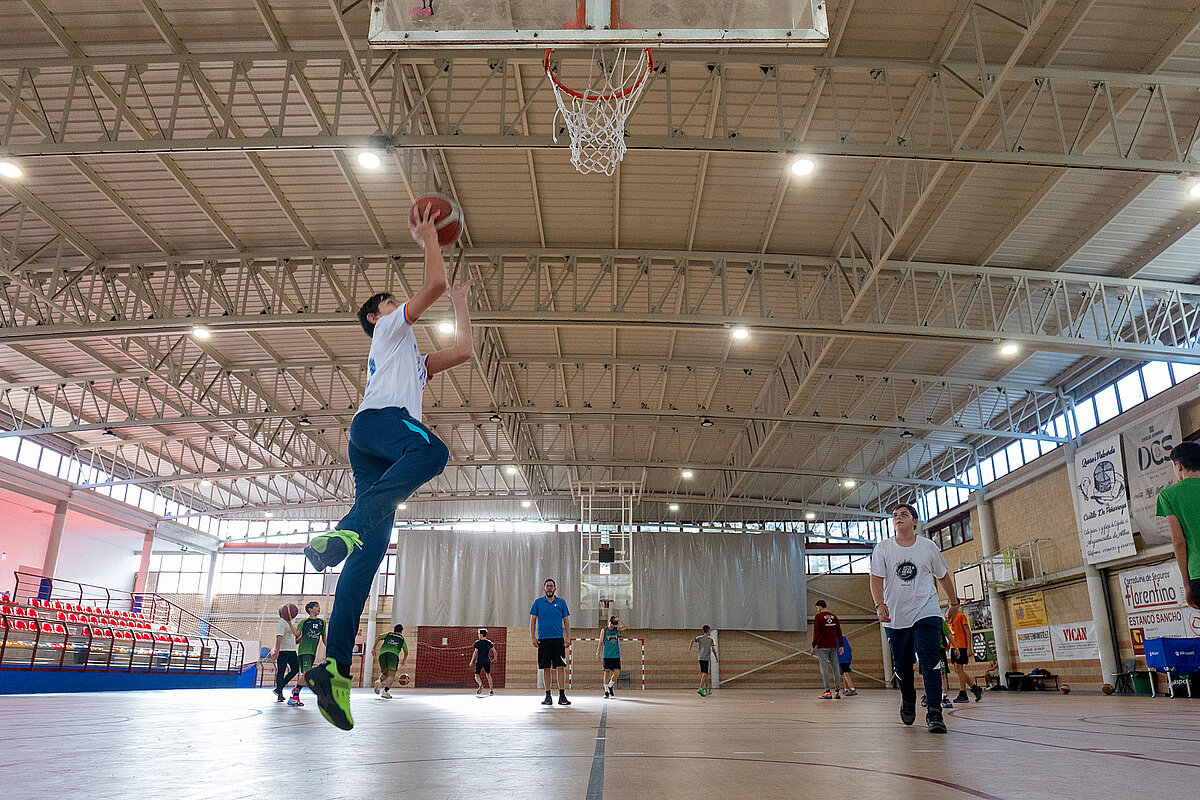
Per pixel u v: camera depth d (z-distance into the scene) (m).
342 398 26.22
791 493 36.66
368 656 35.31
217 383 24.62
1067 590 24.52
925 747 4.65
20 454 28.12
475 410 22.73
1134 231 16.38
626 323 16.59
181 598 38.28
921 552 6.78
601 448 31.39
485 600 35.16
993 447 28.98
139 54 12.56
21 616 21.03
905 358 22.38
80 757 3.62
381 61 12.41
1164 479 19.91
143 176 15.00
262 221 16.58
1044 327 20.86
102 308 20.36
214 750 4.11
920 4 11.66
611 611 35.12
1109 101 12.34
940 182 15.09
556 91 10.16
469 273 17.94
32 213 16.17
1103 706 12.74
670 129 12.04
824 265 17.75
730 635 35.50
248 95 13.31
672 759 3.86
